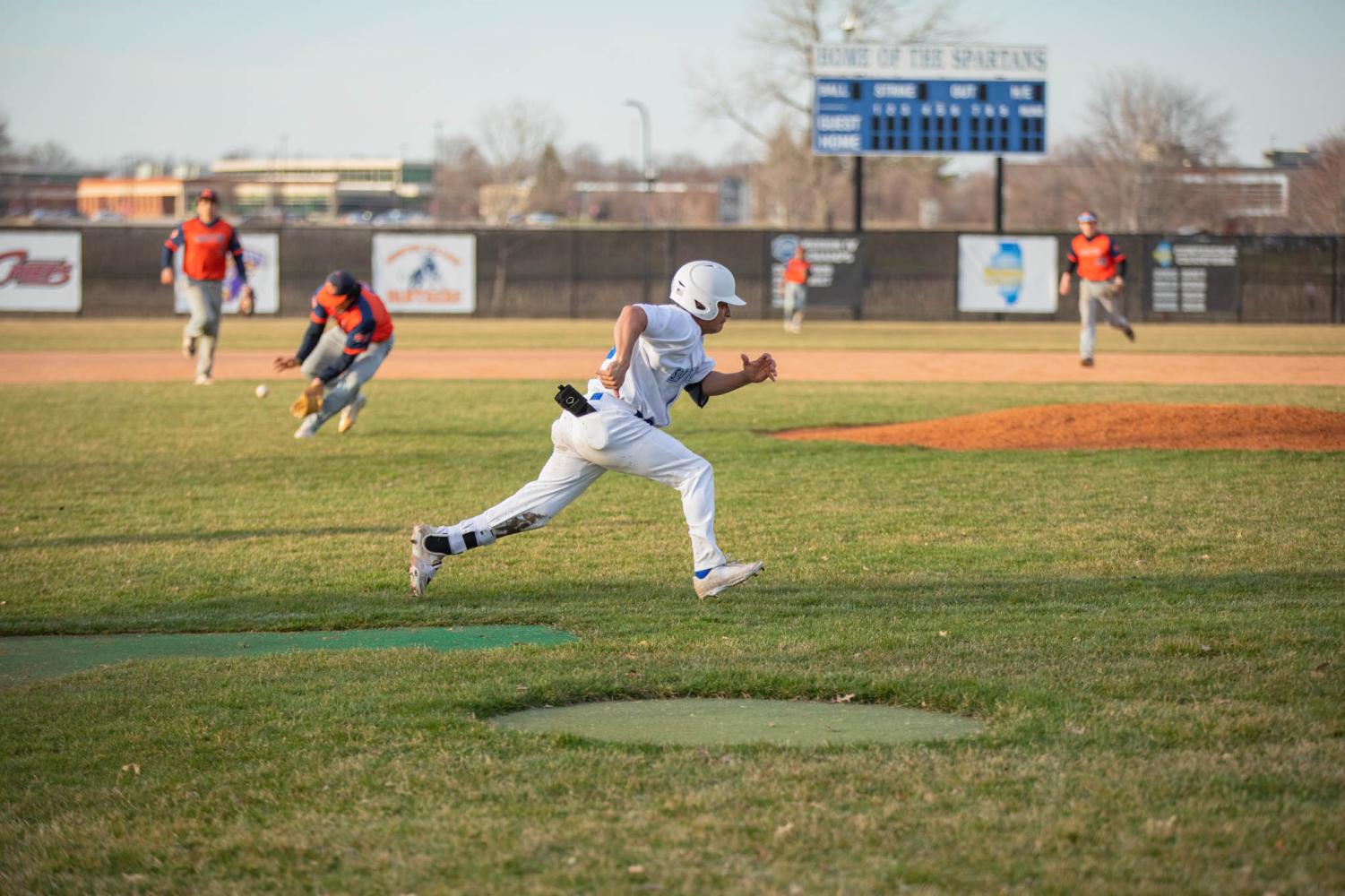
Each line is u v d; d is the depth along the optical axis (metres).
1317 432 38.75
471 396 53.88
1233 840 11.21
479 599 21.94
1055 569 23.47
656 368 18.33
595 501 30.91
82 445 39.97
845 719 15.16
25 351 76.69
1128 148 148.00
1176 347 81.25
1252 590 21.50
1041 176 190.75
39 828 12.29
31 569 24.39
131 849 11.79
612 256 110.88
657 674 16.78
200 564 24.69
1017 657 17.23
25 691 16.72
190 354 57.59
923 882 10.62
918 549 25.31
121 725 15.10
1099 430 39.47
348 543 26.47
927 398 53.03
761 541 26.19
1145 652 17.30
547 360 72.00
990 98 107.75
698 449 38.81
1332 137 112.38
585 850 11.38
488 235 110.56
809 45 171.00
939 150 108.19
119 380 60.56
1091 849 11.16
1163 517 28.05
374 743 14.26
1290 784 12.40
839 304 109.56
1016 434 39.56
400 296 109.94
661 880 10.77
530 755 13.74
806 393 54.94
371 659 17.88
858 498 30.81
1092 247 63.28
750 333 95.25
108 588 22.98
